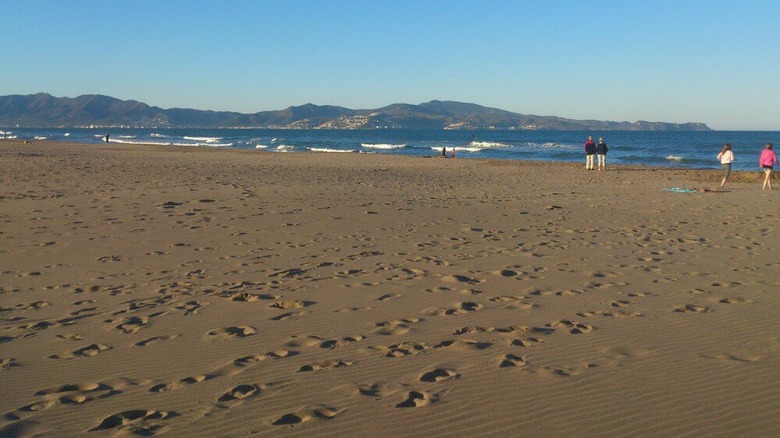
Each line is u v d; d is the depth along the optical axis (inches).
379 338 225.3
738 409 166.1
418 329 236.1
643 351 212.2
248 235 435.8
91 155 1610.5
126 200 597.9
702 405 168.4
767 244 438.6
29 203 572.1
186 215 513.7
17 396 175.8
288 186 768.9
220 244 405.4
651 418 160.7
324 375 189.6
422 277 320.8
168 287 300.2
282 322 245.3
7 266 345.7
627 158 1876.2
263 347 216.1
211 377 188.7
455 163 1525.6
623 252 400.2
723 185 897.5
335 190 735.7
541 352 210.2
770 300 283.4
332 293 288.8
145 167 1119.6
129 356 207.9
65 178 844.6
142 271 334.3
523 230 481.7
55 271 335.0
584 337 226.8
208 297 282.7
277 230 455.2
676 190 832.3
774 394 175.6
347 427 154.8
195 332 233.3
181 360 203.9
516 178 1061.8
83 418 160.7
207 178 877.2
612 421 159.0
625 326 241.0
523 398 172.4
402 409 165.2
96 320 249.3
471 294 288.2
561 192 806.5
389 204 605.3
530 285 307.4
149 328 238.4
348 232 452.4
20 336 230.1
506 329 236.1
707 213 608.1
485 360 202.1
